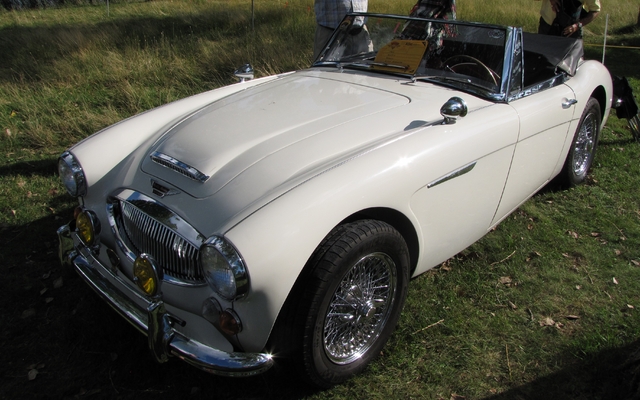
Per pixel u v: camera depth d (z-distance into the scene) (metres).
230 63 7.18
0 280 3.06
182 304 2.12
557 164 3.56
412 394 2.31
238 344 2.01
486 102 2.89
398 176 2.24
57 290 2.99
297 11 10.45
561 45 3.74
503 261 3.28
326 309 2.04
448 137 2.49
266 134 2.45
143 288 2.04
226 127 2.55
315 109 2.71
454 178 2.52
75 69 6.95
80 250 2.59
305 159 2.24
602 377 2.41
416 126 2.55
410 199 2.32
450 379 2.40
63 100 6.13
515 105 2.93
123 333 2.66
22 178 4.33
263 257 1.83
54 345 2.60
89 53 7.62
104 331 2.67
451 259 3.28
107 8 13.03
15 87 6.39
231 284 1.82
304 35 8.39
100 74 6.80
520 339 2.64
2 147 4.96
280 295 1.89
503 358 2.53
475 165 2.62
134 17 11.66
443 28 3.19
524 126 2.90
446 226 2.63
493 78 2.96
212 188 2.15
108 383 2.37
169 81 6.78
